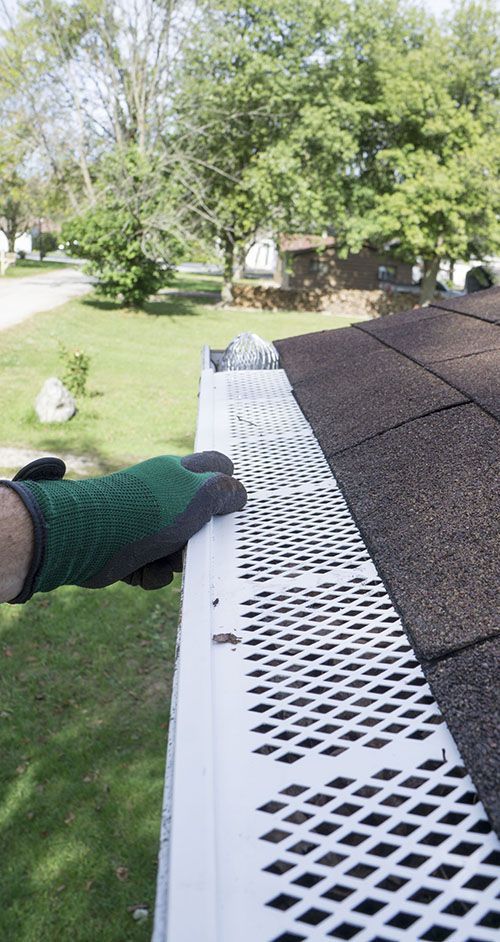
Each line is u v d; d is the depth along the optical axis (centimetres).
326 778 97
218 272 6531
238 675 119
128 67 2616
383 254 3981
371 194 3403
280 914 78
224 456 203
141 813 408
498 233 3238
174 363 1886
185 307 3353
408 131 3378
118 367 1758
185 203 2712
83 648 565
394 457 201
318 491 203
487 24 3234
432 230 3359
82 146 2622
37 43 2517
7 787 426
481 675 108
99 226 2700
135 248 2744
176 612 621
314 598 143
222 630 132
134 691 516
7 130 2616
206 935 72
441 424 213
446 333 345
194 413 1348
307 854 85
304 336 429
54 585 108
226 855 84
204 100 2736
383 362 312
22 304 2753
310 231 3309
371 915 81
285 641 128
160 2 2486
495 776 90
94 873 371
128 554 131
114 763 446
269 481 211
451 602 128
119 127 2684
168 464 159
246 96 2823
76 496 118
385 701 111
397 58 3247
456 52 3309
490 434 195
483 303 408
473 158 3095
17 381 1449
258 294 3656
